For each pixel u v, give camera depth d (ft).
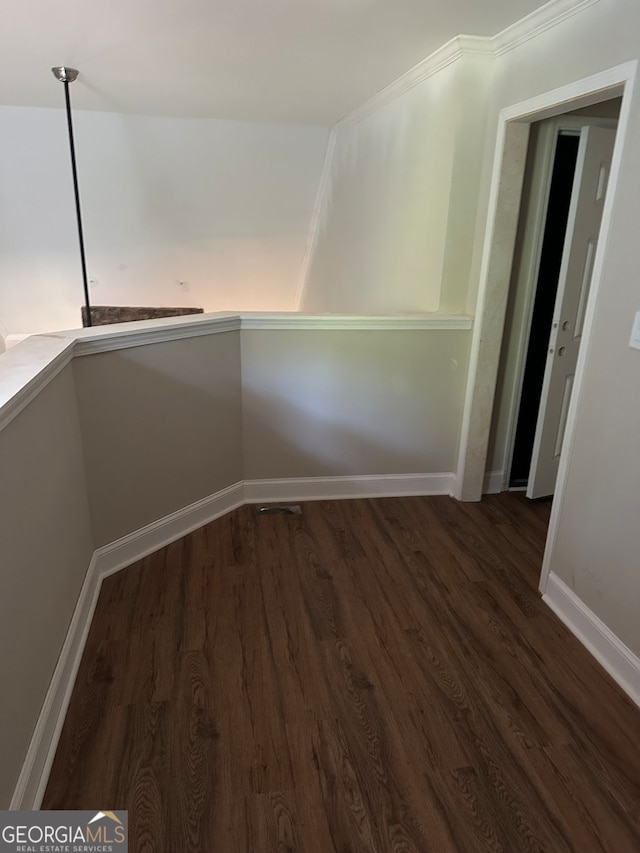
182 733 5.68
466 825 4.92
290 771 5.34
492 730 5.86
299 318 9.51
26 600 4.90
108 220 15.81
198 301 18.67
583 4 6.69
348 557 8.80
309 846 4.70
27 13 7.46
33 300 17.49
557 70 7.31
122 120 13.65
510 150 8.82
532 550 9.17
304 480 10.52
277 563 8.57
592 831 4.91
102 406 7.52
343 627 7.27
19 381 4.82
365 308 13.17
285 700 6.12
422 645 7.00
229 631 7.11
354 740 5.68
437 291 10.02
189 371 8.68
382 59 9.39
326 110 12.90
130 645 6.83
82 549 7.16
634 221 6.05
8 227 15.51
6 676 4.35
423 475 10.91
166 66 9.78
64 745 5.51
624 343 6.27
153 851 4.62
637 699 6.20
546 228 10.29
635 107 5.97
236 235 16.99
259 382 9.78
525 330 10.27
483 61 8.82
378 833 4.83
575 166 9.36
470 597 7.95
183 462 8.99
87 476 7.52
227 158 14.92
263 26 7.97
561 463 7.45
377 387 10.18
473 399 10.18
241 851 4.65
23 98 12.25
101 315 18.24
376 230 12.45
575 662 6.81
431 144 9.91
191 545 8.98
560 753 5.63
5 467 4.44
